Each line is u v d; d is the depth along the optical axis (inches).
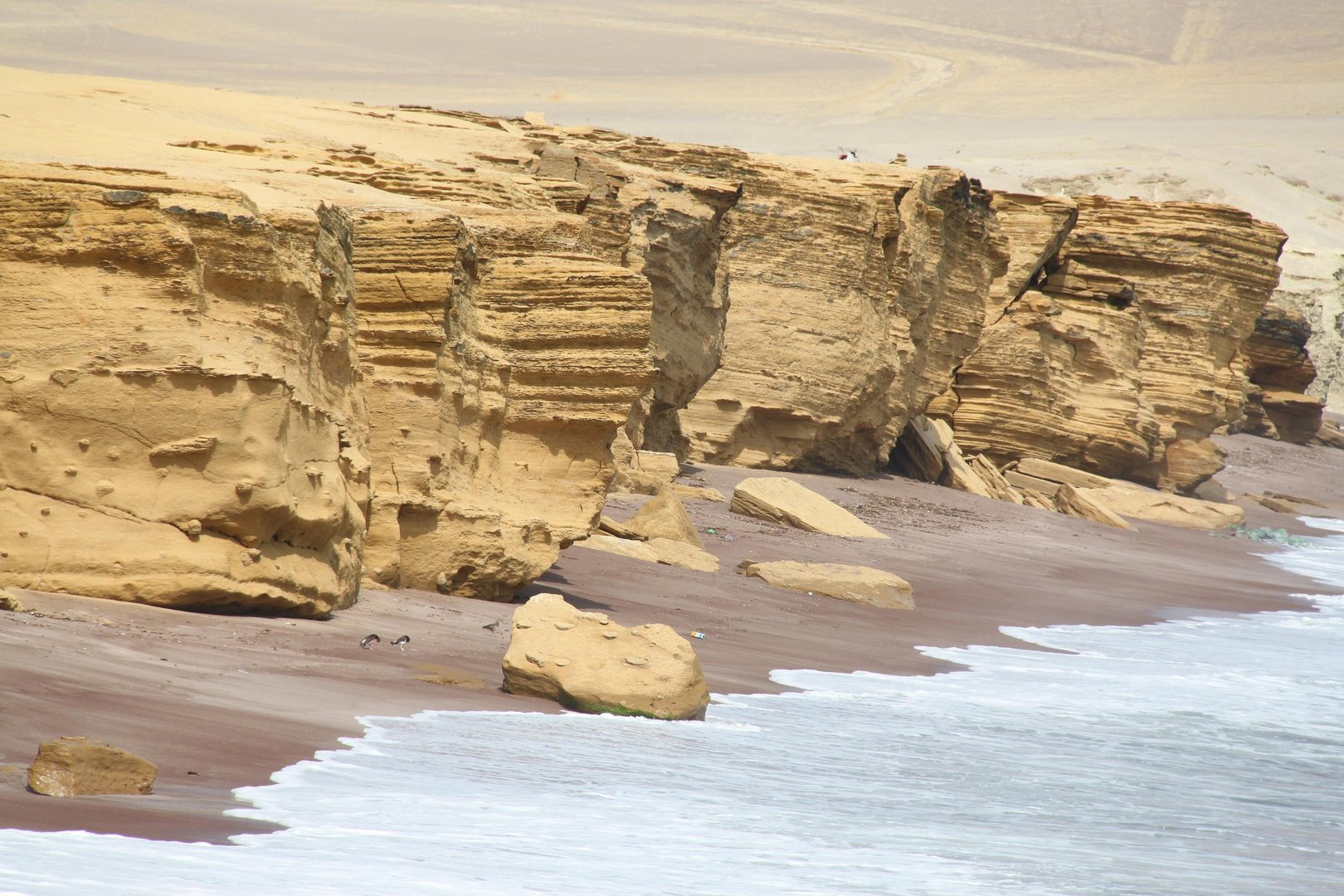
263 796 1205.1
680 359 4948.3
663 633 1913.1
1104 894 1195.9
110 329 1902.1
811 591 3366.1
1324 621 3905.0
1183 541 5821.9
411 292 2447.1
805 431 5743.1
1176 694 2546.8
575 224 2918.3
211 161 2687.0
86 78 4461.1
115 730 1311.5
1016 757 1868.8
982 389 6776.6
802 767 1648.6
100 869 920.3
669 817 1320.1
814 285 5748.0
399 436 2434.8
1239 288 7687.0
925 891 1139.3
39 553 1843.0
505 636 2226.9
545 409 2704.2
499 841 1154.7
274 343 2030.0
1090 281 7372.1
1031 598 3823.8
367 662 1876.2
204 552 1915.6
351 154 3339.1
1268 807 1704.0
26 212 1925.4
